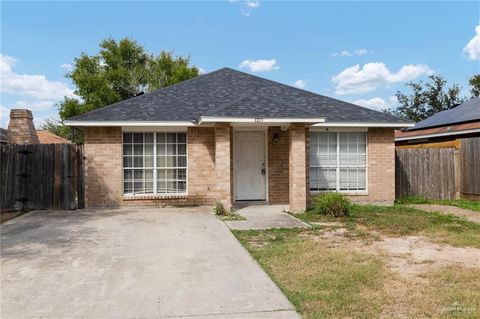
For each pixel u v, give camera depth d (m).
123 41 40.47
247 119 11.95
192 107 14.02
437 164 15.99
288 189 14.38
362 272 6.26
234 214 12.08
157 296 5.38
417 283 5.80
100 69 39.81
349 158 14.64
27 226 10.32
